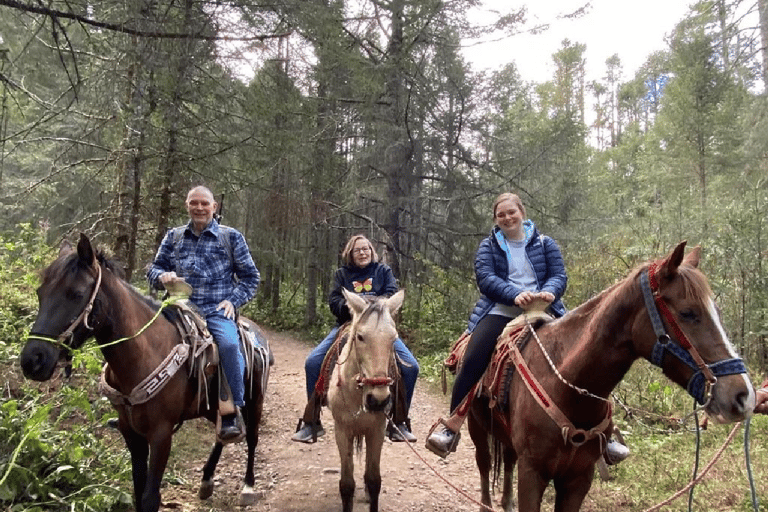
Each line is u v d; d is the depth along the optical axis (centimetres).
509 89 1416
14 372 579
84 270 337
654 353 269
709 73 1645
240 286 475
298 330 1689
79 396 423
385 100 1309
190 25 840
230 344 442
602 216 1422
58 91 948
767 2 995
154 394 376
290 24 845
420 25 1255
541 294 364
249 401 514
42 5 634
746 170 1433
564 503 332
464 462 640
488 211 1408
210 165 976
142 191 1057
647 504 466
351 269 538
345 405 427
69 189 1177
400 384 479
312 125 1070
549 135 1387
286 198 1334
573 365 305
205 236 471
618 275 1064
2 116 704
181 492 510
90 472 444
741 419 242
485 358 393
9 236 1021
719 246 838
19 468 383
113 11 755
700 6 1072
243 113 988
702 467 529
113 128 991
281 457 634
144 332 382
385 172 1423
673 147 1897
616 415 685
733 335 804
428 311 1398
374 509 440
